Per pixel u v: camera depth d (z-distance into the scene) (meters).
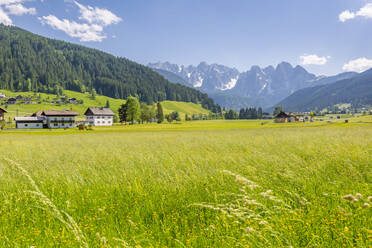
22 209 5.25
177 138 29.08
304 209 4.51
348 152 10.15
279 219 3.96
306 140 17.98
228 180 6.68
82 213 5.00
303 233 3.56
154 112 181.25
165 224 4.23
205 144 18.77
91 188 6.64
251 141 19.45
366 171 6.94
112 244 3.59
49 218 4.65
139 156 12.23
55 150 18.16
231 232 3.64
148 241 3.71
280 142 17.23
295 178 6.61
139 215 4.80
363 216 3.76
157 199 5.54
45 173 8.76
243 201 4.82
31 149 19.41
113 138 34.78
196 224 4.24
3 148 21.06
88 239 3.77
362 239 3.15
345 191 5.16
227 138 25.64
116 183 6.83
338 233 3.39
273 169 7.93
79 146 21.81
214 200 5.14
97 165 10.40
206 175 7.25
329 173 7.07
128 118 138.50
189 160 10.22
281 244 3.20
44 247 3.67
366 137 18.45
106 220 4.58
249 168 7.79
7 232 4.20
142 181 7.00
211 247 3.40
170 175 7.61
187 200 5.34
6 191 6.49
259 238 3.38
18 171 9.20
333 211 4.20
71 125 126.44
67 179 7.36
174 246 3.63
